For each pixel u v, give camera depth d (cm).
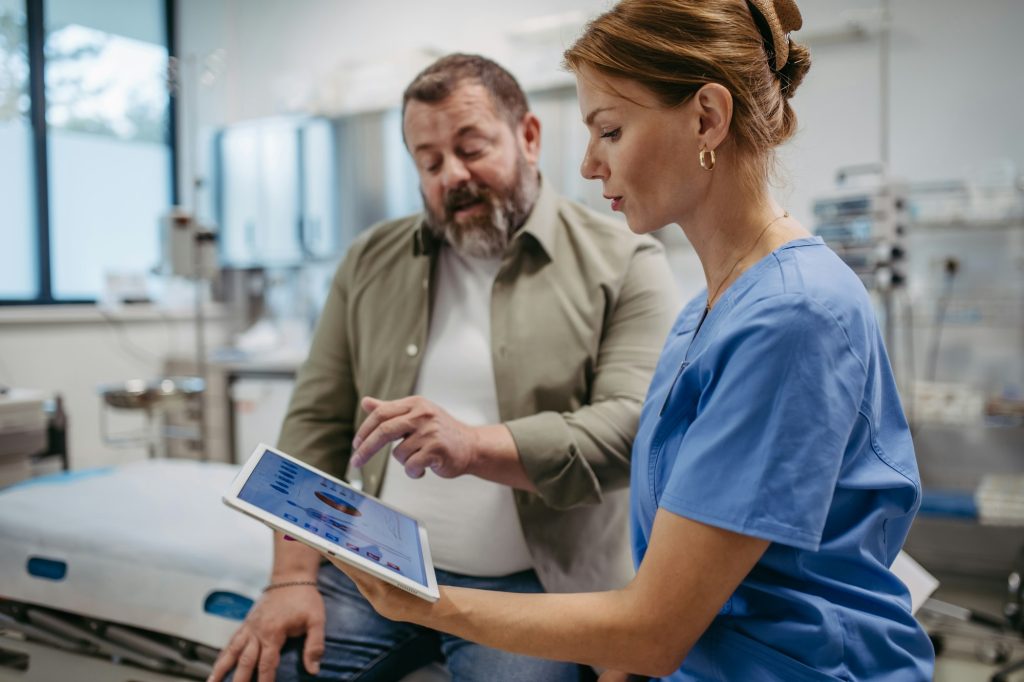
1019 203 302
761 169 91
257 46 485
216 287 495
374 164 418
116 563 155
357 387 161
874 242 296
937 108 325
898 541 96
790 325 80
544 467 128
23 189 405
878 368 89
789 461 78
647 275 152
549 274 149
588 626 82
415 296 154
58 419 313
